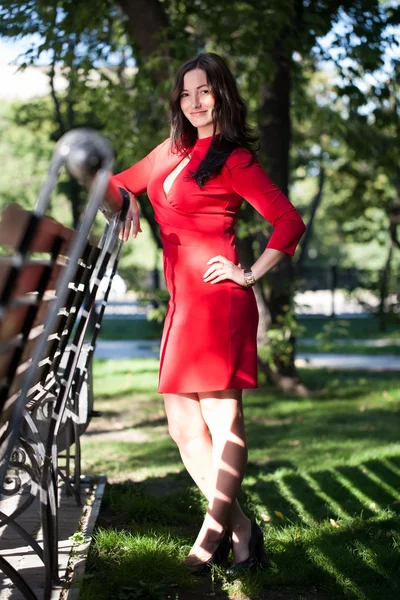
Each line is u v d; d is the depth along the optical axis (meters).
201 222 2.95
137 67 9.66
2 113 28.25
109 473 5.21
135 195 3.26
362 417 8.24
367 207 17.47
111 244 2.54
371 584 3.04
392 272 23.38
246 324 2.97
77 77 9.01
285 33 8.41
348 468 5.46
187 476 5.14
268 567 3.13
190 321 2.94
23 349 1.93
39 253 1.95
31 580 2.65
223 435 2.99
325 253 48.84
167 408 3.10
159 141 9.19
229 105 2.94
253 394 9.87
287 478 5.14
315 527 3.81
